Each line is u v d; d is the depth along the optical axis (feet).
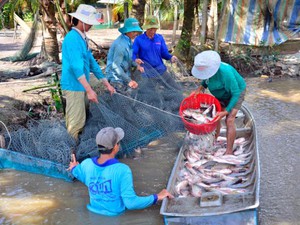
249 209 12.92
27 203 16.17
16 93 28.17
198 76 18.03
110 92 20.44
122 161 20.10
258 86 34.47
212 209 13.62
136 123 21.03
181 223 13.25
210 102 19.90
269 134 22.89
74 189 17.28
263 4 45.16
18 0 47.52
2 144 19.86
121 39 22.93
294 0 45.62
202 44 41.42
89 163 14.92
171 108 24.26
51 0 41.01
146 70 25.20
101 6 105.09
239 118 23.66
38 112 26.27
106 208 15.03
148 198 14.34
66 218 14.97
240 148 19.74
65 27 39.01
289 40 46.96
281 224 14.17
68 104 19.29
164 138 22.17
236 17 46.34
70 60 18.07
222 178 16.61
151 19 25.36
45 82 32.48
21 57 47.75
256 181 14.37
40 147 19.38
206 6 40.34
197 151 19.67
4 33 84.02
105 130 14.51
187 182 16.21
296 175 17.79
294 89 32.91
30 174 18.86
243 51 43.98
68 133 19.86
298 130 23.32
